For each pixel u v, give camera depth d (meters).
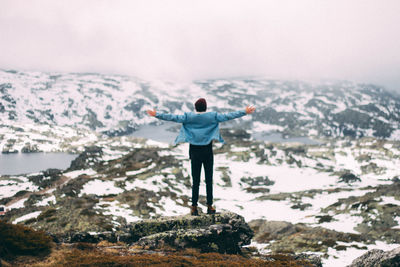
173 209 93.69
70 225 62.31
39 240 9.45
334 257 57.25
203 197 135.00
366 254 14.36
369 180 192.75
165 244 12.30
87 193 108.75
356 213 92.00
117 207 81.88
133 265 8.84
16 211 77.75
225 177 178.12
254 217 110.69
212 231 12.85
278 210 119.81
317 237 70.94
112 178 139.00
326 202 124.62
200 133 9.26
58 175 178.88
